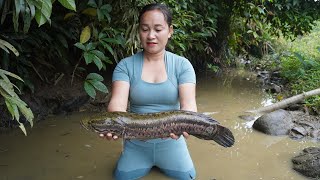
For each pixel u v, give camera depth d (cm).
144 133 91
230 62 301
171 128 92
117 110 101
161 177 110
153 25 100
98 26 160
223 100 200
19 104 79
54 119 155
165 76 106
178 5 190
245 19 275
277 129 151
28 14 81
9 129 141
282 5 245
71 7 78
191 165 110
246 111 180
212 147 135
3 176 108
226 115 173
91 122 89
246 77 269
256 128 156
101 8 138
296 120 162
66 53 177
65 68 176
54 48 167
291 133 151
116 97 104
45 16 77
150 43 102
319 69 238
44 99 158
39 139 135
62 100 161
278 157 128
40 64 168
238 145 138
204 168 118
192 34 214
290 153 132
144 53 108
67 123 152
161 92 105
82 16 158
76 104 165
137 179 108
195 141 139
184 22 195
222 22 268
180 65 107
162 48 104
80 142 134
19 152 124
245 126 160
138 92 105
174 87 106
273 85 236
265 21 272
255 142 142
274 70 284
